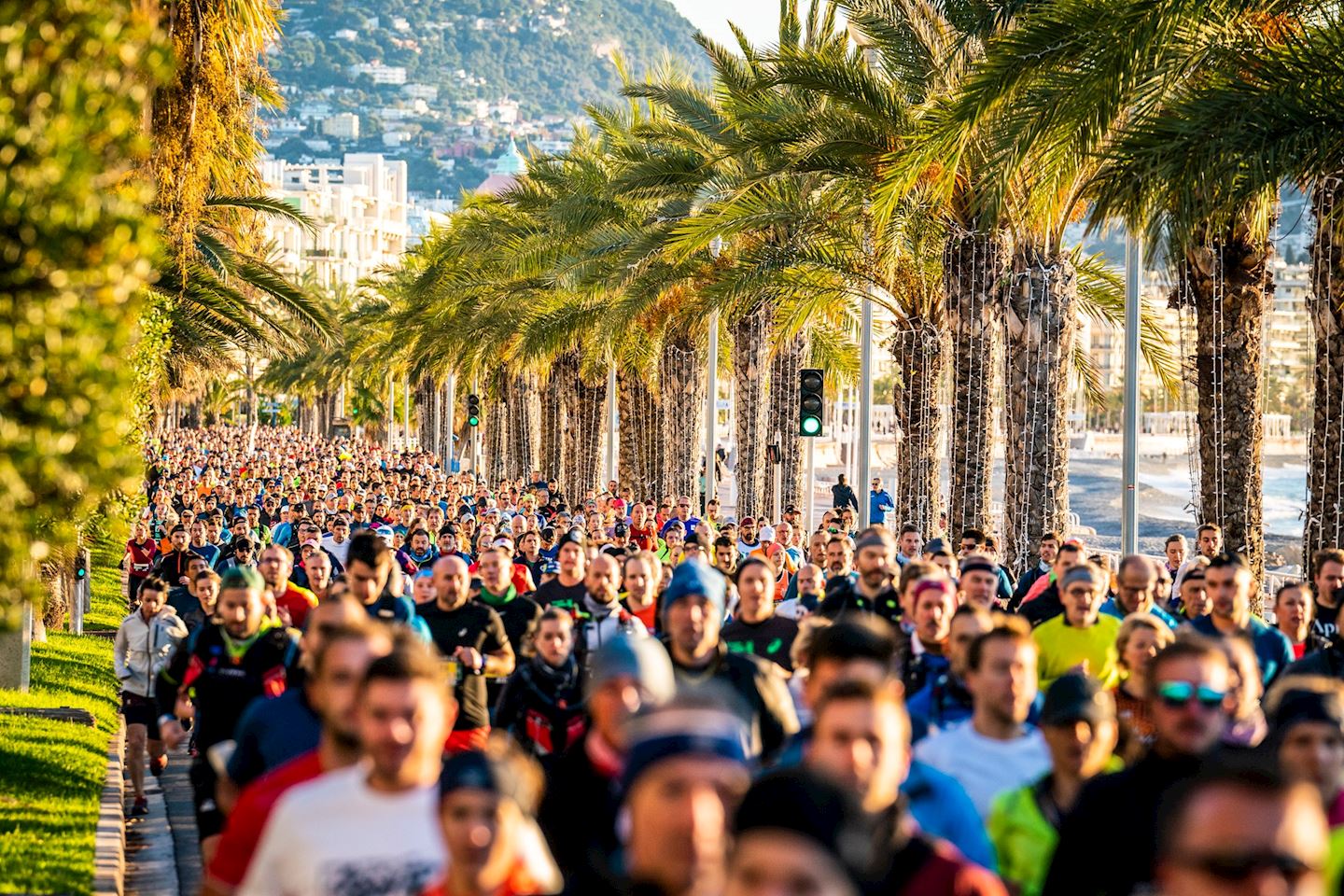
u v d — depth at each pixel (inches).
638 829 216.2
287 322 1833.2
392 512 1653.5
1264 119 807.1
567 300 2356.1
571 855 342.3
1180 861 203.0
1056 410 1251.2
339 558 1279.5
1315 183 884.0
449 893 271.3
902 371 1551.4
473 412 3814.0
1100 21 843.4
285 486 2642.7
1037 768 371.2
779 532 1206.9
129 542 1443.2
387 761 297.9
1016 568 1255.5
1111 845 303.4
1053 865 309.7
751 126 1382.9
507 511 1984.5
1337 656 542.9
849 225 1501.0
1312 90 822.5
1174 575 952.9
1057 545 927.0
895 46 1298.0
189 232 1274.6
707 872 213.2
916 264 1485.0
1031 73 875.4
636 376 2704.2
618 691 328.2
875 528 641.6
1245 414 1027.3
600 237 1813.5
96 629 1552.7
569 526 1358.3
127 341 413.4
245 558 1052.5
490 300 2640.3
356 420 7322.8
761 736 426.6
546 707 489.7
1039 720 390.6
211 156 1268.5
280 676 530.3
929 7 1286.9
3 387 367.2
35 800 748.6
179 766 940.0
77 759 861.8
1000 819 345.4
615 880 281.4
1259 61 855.1
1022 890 340.2
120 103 410.0
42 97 382.0
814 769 194.1
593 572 622.5
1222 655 316.5
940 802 322.7
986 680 373.7
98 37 394.3
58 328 368.5
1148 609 621.6
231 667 527.2
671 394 2415.1
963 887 248.8
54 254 371.2
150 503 1988.2
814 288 1615.4
